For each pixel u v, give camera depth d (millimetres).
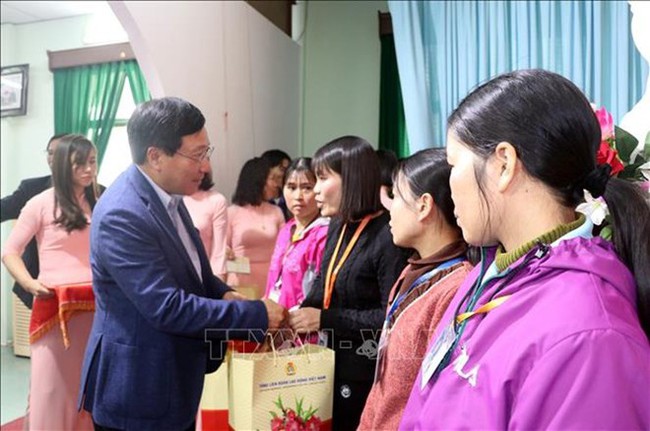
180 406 1200
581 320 479
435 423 571
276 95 3596
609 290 507
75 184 2035
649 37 1058
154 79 2332
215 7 2785
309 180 1884
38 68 4363
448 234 1019
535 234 568
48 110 4355
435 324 895
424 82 2928
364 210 1374
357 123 4039
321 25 4113
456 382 569
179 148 1217
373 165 1401
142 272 1139
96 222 1199
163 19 2350
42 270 1998
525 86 567
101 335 1203
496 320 551
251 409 1222
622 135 798
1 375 3676
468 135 594
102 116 4164
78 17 4262
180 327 1152
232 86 2965
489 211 581
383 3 3982
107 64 4145
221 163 2838
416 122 2885
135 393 1160
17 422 2830
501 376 511
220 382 1760
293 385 1260
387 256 1280
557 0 2697
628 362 459
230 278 2713
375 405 1035
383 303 1277
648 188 696
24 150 4406
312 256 1787
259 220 2799
